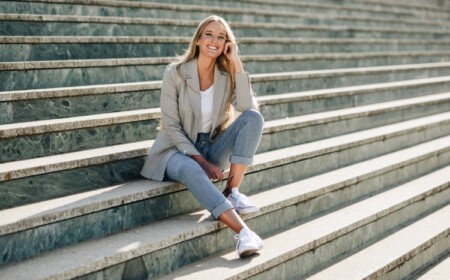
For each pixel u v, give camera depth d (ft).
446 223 14.35
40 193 10.91
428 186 15.74
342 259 12.28
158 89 15.34
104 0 19.36
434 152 17.72
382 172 15.56
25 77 14.11
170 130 11.82
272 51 22.39
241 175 11.96
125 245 9.99
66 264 9.18
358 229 12.94
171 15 21.49
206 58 12.02
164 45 18.51
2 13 16.89
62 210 10.01
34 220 9.61
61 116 13.42
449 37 32.83
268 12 25.41
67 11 18.49
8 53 15.02
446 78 24.85
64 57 16.05
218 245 11.35
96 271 9.34
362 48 26.48
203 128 12.36
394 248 12.73
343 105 19.61
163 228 10.92
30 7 17.61
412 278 12.60
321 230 12.33
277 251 11.12
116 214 10.81
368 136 17.10
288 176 14.35
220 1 24.89
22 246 9.52
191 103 11.99
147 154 12.66
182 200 11.94
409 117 20.59
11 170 10.49
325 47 24.70
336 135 17.57
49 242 9.86
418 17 34.78
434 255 13.57
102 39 16.79
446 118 20.59
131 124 13.55
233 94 12.37
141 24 19.25
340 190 14.23
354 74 21.93
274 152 14.92
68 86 14.89
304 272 11.57
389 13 33.12
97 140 12.88
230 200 11.78
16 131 11.48
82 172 11.52
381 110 19.21
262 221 12.16
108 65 15.62
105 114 13.69
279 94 18.69
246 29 22.94
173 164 11.50
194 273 10.25
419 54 27.40
